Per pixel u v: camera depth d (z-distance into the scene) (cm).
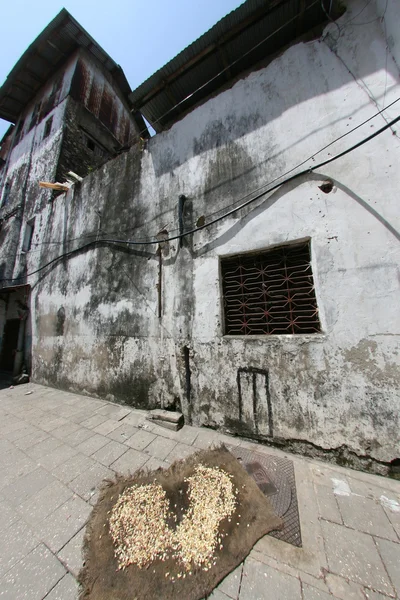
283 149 329
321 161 301
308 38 338
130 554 164
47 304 612
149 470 248
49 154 771
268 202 325
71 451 287
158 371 384
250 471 242
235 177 359
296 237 300
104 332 467
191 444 294
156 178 448
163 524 186
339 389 260
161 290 400
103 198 536
